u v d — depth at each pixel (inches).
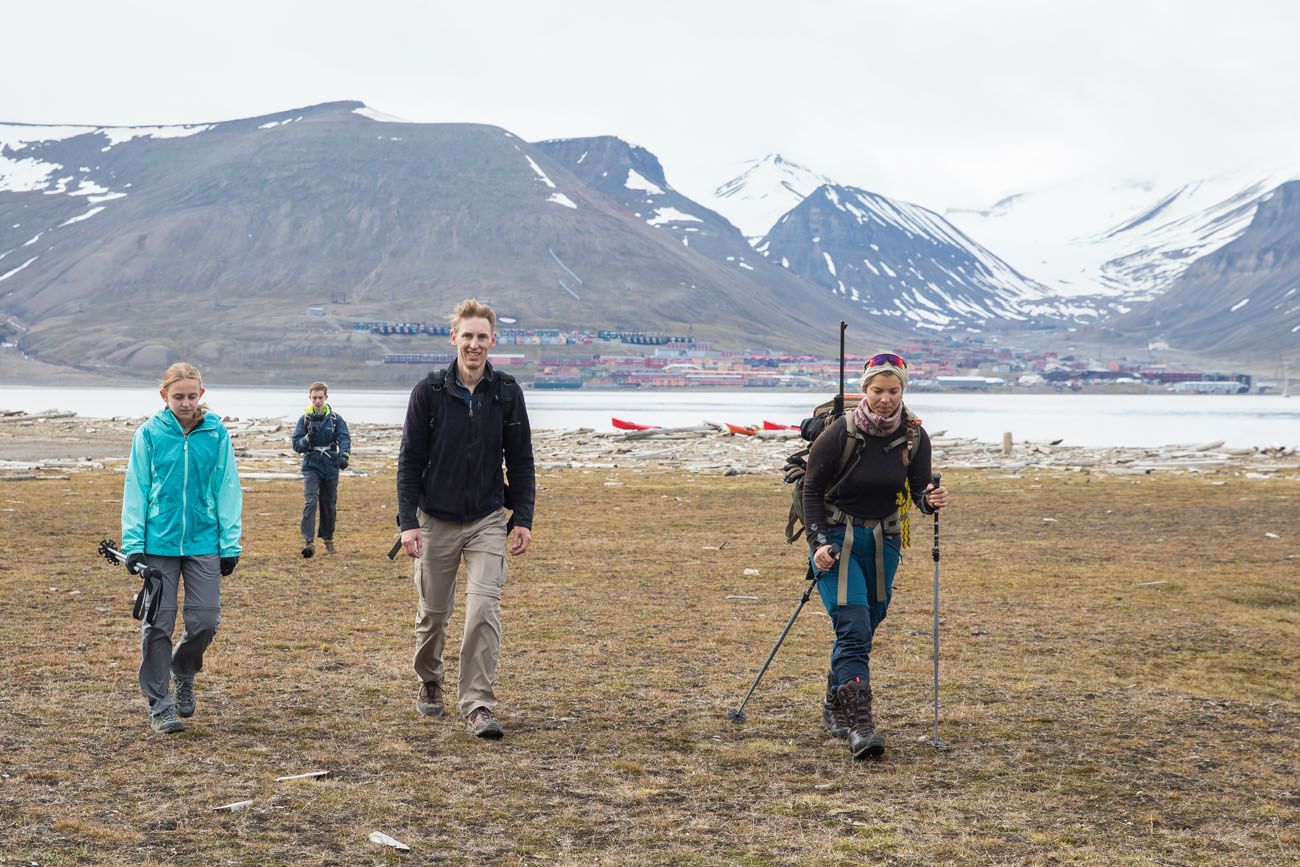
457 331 277.7
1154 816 217.9
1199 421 6156.5
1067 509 876.6
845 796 228.7
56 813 209.5
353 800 221.1
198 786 227.3
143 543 266.5
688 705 301.3
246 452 1507.1
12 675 319.6
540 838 202.7
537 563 572.4
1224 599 482.9
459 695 279.1
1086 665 357.1
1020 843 202.5
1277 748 267.6
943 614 443.5
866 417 261.4
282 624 405.7
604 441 1910.7
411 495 278.1
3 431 2003.0
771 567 563.8
